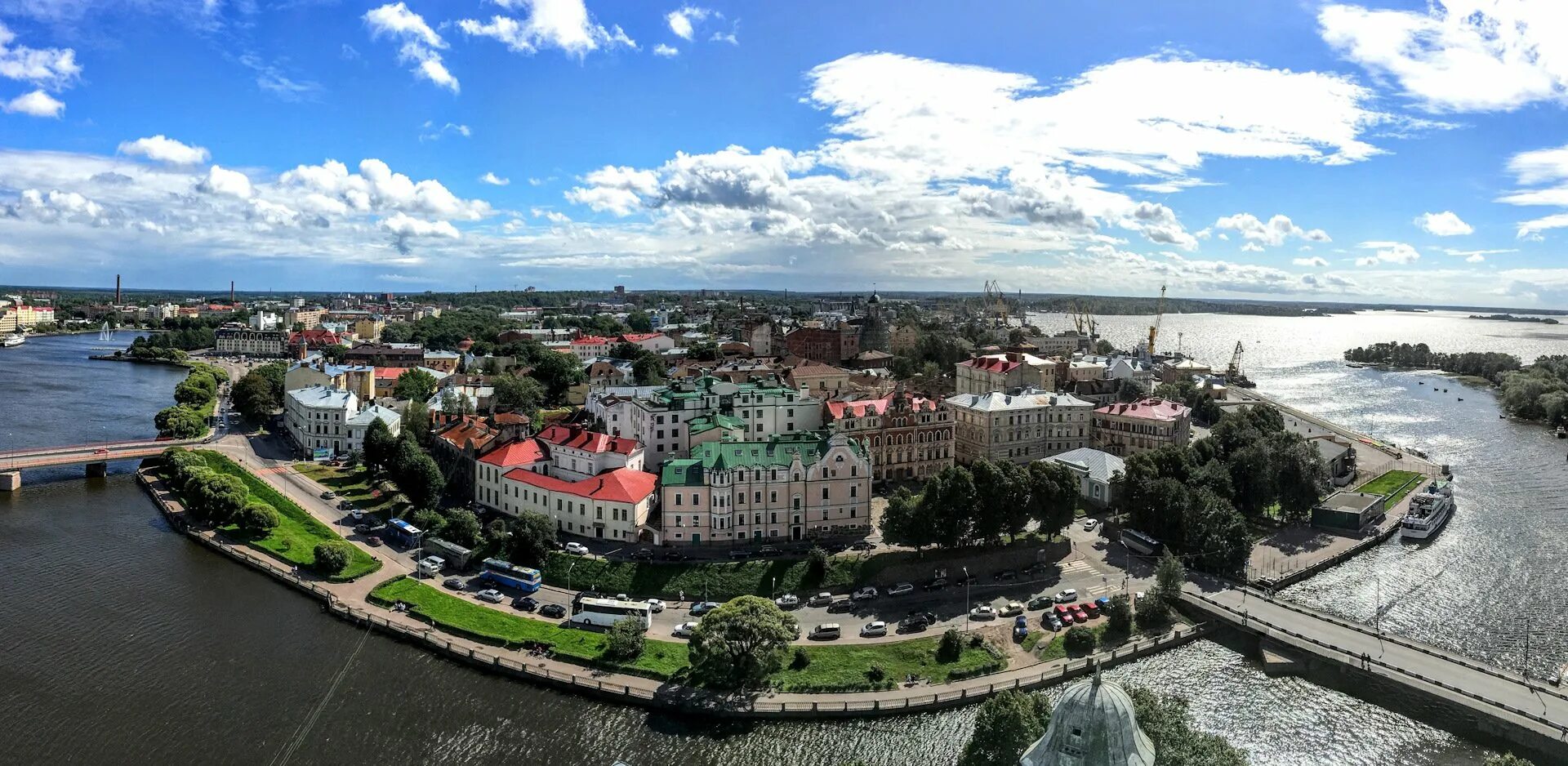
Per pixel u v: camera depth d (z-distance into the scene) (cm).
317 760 12119
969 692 13750
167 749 12300
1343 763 12406
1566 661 14988
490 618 16100
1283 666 14688
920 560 18138
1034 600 16800
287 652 15088
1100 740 6216
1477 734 12875
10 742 12325
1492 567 19375
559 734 12838
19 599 17000
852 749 12562
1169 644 15575
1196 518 18700
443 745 12531
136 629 15838
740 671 13912
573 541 19338
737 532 19225
